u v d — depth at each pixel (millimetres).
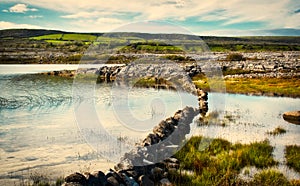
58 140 12047
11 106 18797
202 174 8719
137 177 7398
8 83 30828
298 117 18000
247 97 27094
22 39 94875
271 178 8695
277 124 16547
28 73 41000
